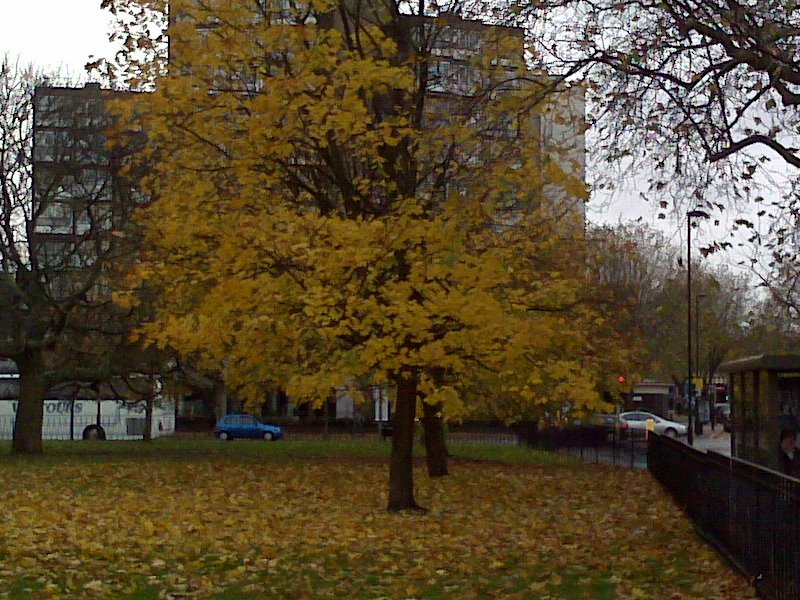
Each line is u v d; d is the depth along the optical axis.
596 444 41.03
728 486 11.54
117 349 32.84
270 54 14.04
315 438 50.72
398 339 13.22
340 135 13.86
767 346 22.69
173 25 13.95
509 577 10.58
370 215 14.32
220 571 10.89
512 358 13.60
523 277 15.20
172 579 10.23
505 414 27.39
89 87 29.59
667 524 15.62
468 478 24.69
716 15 11.56
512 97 12.20
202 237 13.79
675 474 19.11
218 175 14.67
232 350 14.82
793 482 8.23
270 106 13.14
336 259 12.95
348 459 31.34
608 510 17.98
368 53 15.07
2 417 53.97
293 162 15.68
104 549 12.08
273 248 13.33
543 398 15.52
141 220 15.91
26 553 11.65
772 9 11.33
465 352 13.64
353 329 13.52
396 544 12.83
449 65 15.80
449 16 13.07
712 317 39.59
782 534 8.66
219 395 59.50
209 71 14.04
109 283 28.91
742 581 10.40
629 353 20.84
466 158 14.27
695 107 11.98
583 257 18.52
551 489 22.19
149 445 38.38
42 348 31.83
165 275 14.35
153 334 14.45
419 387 14.12
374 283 13.51
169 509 17.17
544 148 13.54
